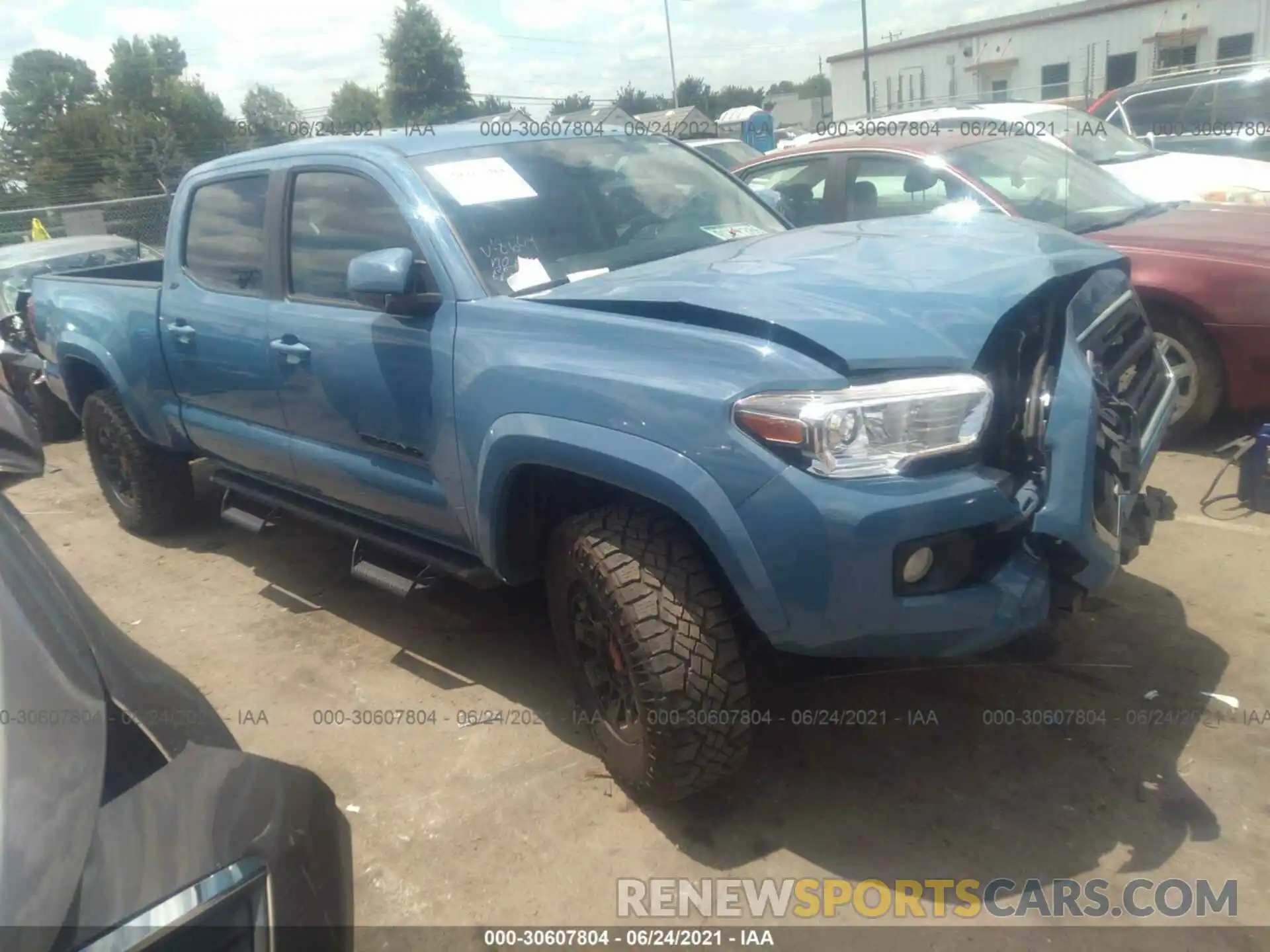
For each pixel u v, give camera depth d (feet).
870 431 8.04
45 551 8.13
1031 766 10.19
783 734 10.96
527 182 12.18
